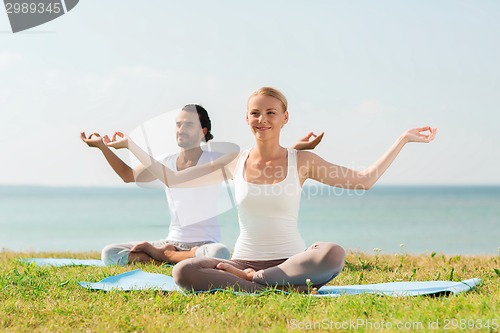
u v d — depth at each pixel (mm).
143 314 5895
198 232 9586
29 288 7047
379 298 6156
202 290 6586
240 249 6840
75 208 58656
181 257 9406
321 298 6293
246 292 6508
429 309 5719
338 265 6527
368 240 33719
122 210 55938
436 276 7688
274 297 6195
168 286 7105
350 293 6711
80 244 30938
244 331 5277
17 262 9633
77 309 6121
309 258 6473
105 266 9469
